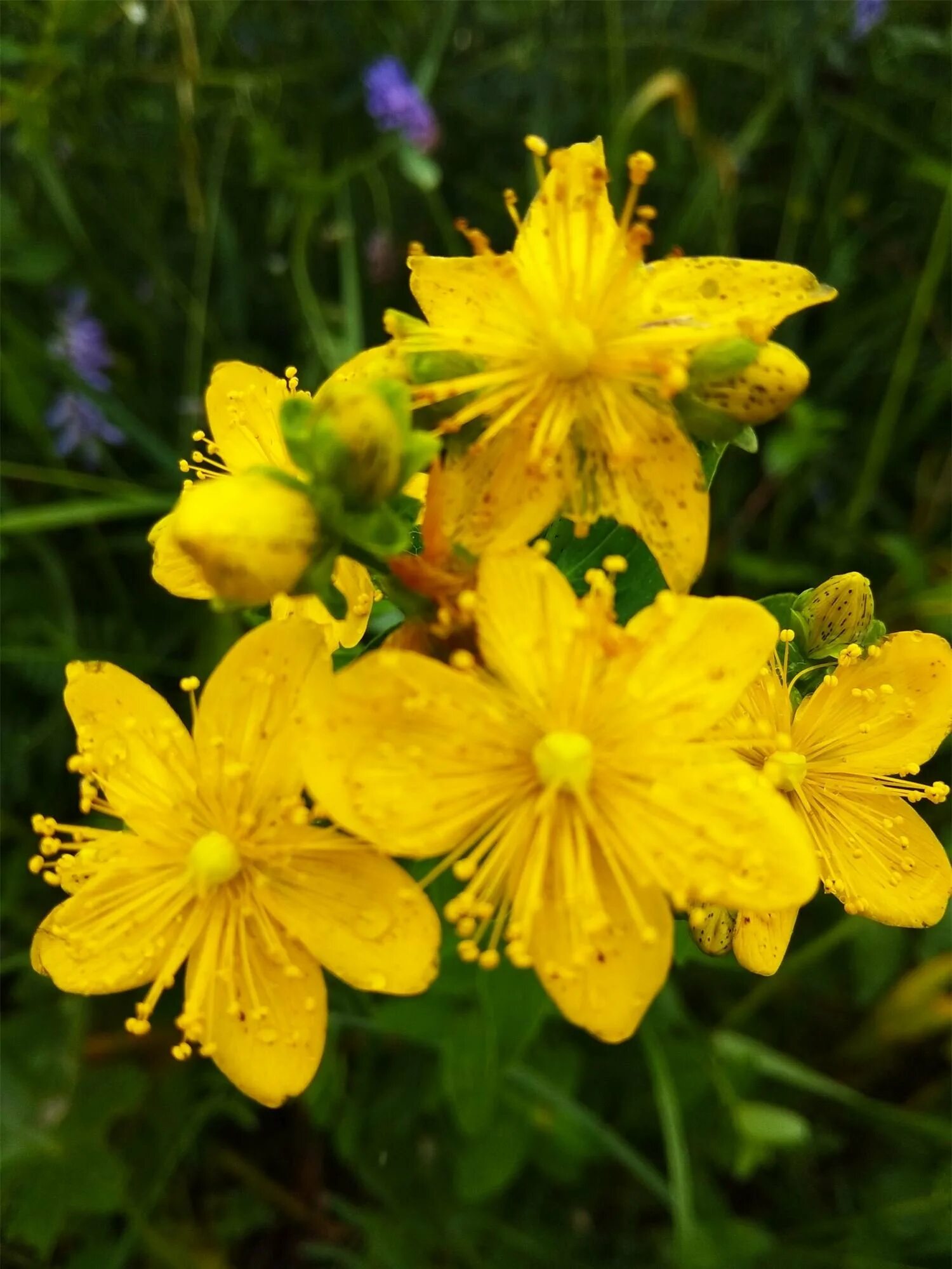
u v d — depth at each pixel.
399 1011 0.07
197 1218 0.08
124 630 0.10
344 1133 0.08
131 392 0.10
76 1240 0.08
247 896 0.05
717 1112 0.08
